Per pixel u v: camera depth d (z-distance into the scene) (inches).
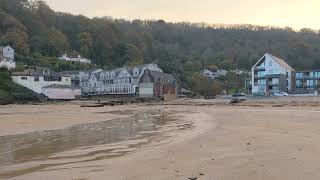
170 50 7096.5
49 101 3722.9
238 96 3430.1
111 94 4291.3
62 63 5354.3
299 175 438.6
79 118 1487.5
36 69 4448.8
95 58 6333.7
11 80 3978.8
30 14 6343.5
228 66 6471.5
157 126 1103.6
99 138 843.4
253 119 1225.4
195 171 473.1
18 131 1011.3
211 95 4183.1
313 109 1733.5
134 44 6496.1
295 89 4197.8
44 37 5994.1
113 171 489.4
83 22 6948.8
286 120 1147.9
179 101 3058.6
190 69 5797.2
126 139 815.1
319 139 714.2
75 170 503.8
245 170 470.3
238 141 717.3
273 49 7017.7
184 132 913.5
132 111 1996.8
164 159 556.7
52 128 1088.2
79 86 4448.8
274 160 524.4
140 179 443.2
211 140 741.3
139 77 4116.6
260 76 4082.2
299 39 7293.3
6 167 534.9
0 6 6082.7
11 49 4940.9
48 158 601.3
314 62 6299.2
